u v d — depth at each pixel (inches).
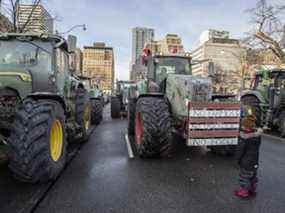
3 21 411.8
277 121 441.1
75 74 304.5
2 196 161.9
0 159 225.1
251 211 151.6
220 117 237.3
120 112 637.9
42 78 219.5
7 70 204.4
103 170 217.6
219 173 214.1
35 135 173.9
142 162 241.8
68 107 271.4
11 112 199.3
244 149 170.2
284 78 442.9
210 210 152.0
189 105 232.8
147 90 302.7
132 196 168.6
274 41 935.7
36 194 165.2
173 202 161.2
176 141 336.2
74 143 315.9
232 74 1267.2
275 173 219.5
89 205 155.7
